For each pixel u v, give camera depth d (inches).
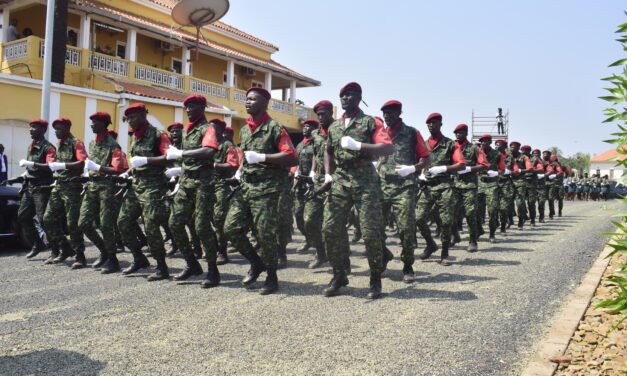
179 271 286.0
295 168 365.1
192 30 1040.8
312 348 155.7
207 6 841.5
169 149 239.9
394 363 144.0
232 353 151.8
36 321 185.8
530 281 252.2
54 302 213.8
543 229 518.6
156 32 854.5
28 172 321.7
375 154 211.6
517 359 148.9
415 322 182.7
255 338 165.2
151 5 946.1
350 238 440.8
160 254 260.8
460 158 300.7
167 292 232.4
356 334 169.0
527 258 324.8
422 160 260.2
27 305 208.7
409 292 230.2
